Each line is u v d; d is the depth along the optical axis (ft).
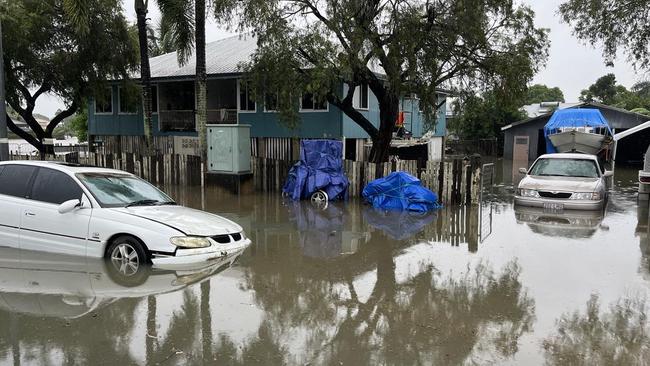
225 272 22.71
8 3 64.08
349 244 28.99
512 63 46.21
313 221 36.17
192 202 44.86
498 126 130.21
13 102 73.20
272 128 70.95
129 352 14.38
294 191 46.32
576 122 81.71
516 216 38.47
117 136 86.48
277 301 19.16
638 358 14.61
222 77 71.20
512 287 21.08
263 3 46.01
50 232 23.72
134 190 26.11
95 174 25.34
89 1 60.64
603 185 41.96
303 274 22.85
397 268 24.06
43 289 19.67
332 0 45.44
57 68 69.51
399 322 17.26
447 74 49.75
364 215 38.70
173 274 21.83
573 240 30.12
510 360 14.44
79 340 15.10
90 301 18.48
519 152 115.85
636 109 143.54
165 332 15.85
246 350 14.79
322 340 15.69
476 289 20.84
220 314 17.57
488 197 50.78
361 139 71.72
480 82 50.37
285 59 47.39
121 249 22.45
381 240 30.09
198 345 15.02
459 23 45.21
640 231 32.78
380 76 61.98
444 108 99.09
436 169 44.06
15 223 24.43
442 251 27.45
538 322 17.30
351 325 16.96
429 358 14.53
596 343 15.62
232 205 43.24
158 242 22.02
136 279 21.08
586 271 23.43
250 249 27.45
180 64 62.75
